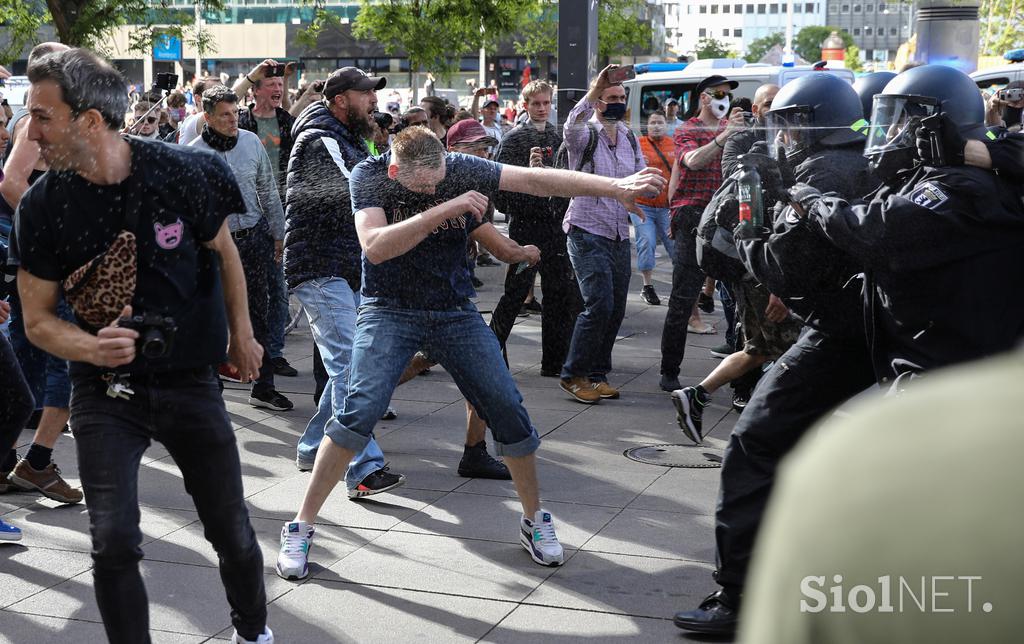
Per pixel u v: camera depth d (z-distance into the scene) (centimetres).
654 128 609
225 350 292
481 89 1404
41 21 1435
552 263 684
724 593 347
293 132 514
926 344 304
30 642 346
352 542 433
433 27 1803
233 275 298
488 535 439
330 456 398
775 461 340
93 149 266
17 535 428
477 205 373
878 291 309
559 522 456
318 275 504
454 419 627
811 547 69
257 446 571
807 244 320
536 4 2070
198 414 287
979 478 64
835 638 69
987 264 296
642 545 430
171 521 454
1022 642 63
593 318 653
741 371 491
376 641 347
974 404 66
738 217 351
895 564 66
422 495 491
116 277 270
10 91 1069
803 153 328
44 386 528
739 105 628
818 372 334
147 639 282
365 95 501
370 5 1886
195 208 279
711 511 470
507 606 373
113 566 274
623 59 2862
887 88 315
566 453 558
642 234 1029
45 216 272
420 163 381
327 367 510
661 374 702
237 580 306
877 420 68
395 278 395
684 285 675
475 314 401
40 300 277
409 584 391
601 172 621
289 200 502
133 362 277
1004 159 295
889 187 312
